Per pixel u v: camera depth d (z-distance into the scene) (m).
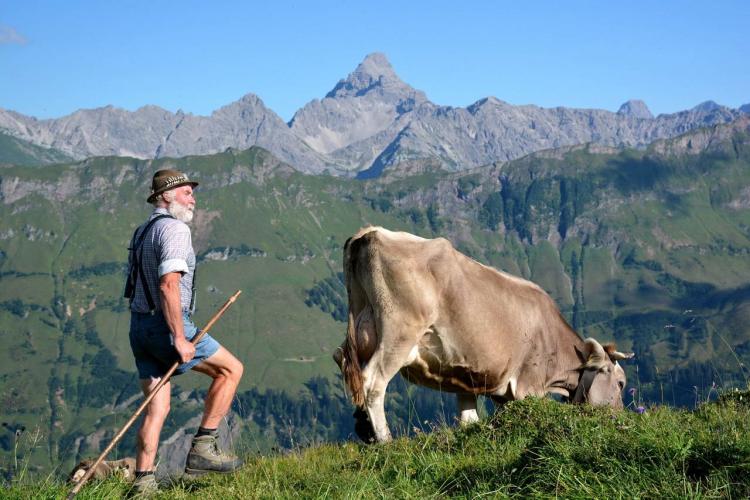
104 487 5.88
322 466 6.68
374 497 5.65
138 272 6.23
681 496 5.02
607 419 6.32
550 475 5.38
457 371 8.20
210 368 6.48
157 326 6.20
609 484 5.22
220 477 6.49
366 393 7.75
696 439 5.54
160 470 6.87
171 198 6.35
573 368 8.99
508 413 6.72
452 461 6.16
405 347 7.86
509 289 8.52
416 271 7.89
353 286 8.05
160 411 6.23
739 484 5.04
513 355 8.48
